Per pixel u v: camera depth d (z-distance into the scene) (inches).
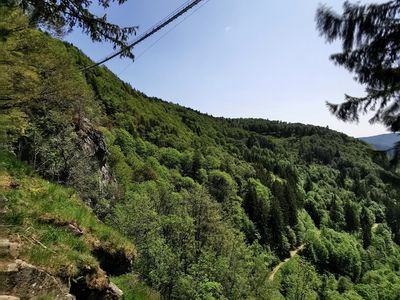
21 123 565.0
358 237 5012.3
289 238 4072.3
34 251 248.8
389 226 5285.4
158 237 1563.7
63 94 489.4
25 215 291.7
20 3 334.3
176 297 1440.7
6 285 201.9
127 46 337.1
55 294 228.4
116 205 1592.0
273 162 6973.4
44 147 808.3
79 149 1030.4
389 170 177.6
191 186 3843.5
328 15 163.3
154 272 1384.1
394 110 182.7
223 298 1414.9
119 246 387.2
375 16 152.9
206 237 1892.2
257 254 2945.4
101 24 321.1
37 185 375.2
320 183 6815.9
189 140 5703.7
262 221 3833.7
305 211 5152.6
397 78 163.9
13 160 402.9
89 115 1207.6
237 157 6368.1
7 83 413.4
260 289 1913.1
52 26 368.2
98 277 301.0
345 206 5457.7
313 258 3826.3
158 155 4377.5
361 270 4097.0
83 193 1080.2
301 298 2391.7
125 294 374.9
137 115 5152.6
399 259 4690.0
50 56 443.8
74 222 347.9
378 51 160.1
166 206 2598.4
